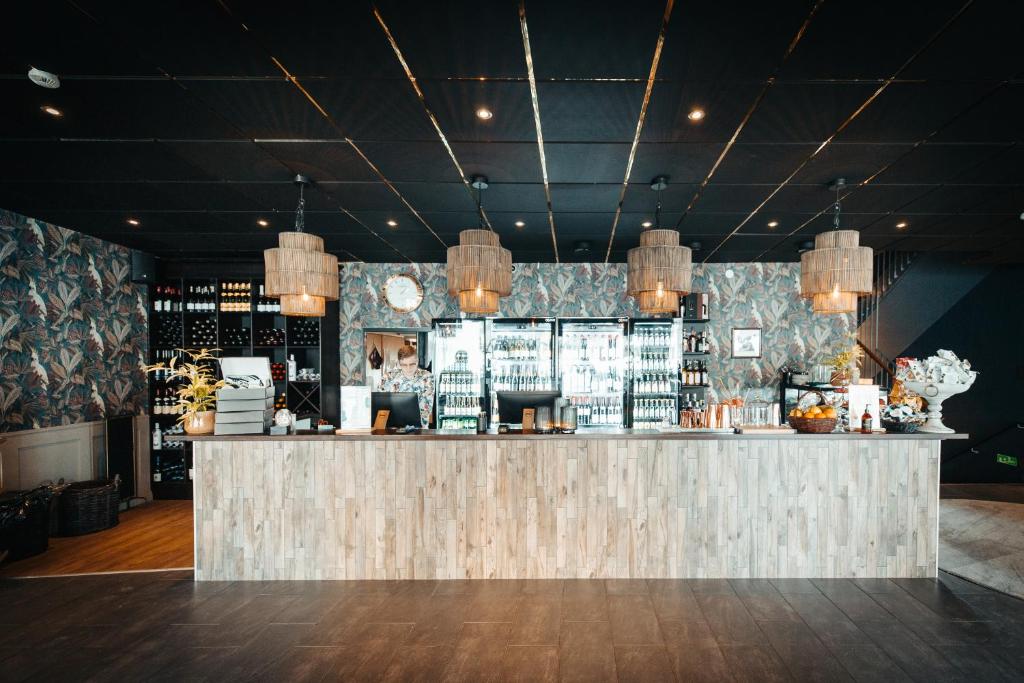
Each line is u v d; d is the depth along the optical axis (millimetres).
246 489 3965
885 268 9109
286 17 2242
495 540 3943
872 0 2111
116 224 5383
